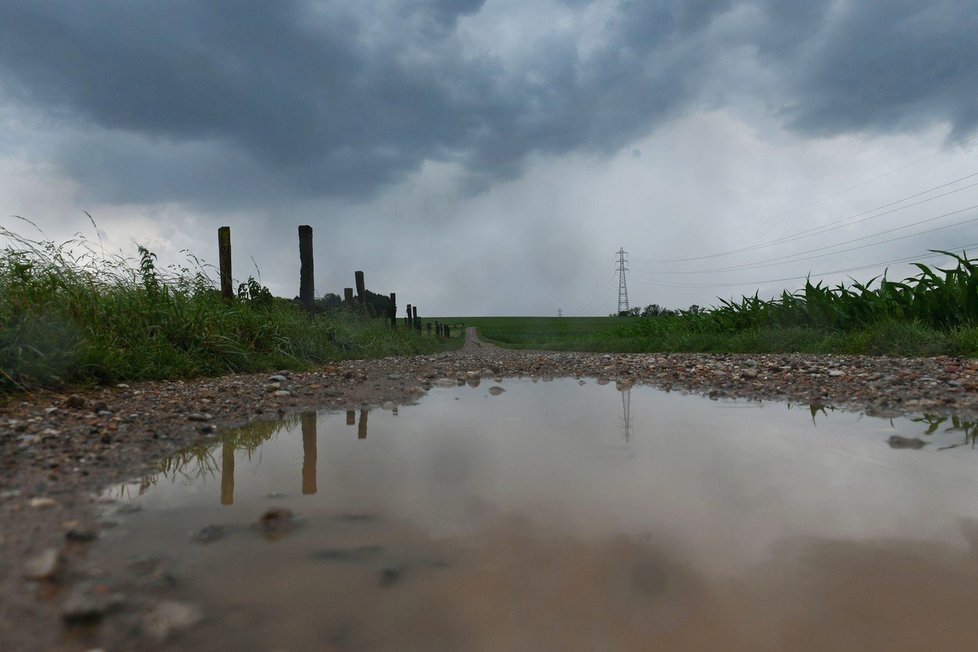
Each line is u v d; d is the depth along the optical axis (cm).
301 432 293
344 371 610
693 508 163
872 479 191
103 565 125
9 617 102
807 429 280
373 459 228
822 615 104
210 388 432
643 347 1401
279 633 98
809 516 156
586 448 241
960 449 234
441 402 402
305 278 920
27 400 334
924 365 521
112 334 469
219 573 122
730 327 1241
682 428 286
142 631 98
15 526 148
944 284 811
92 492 182
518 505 167
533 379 584
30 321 382
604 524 150
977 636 98
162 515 160
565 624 101
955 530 145
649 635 98
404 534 145
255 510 164
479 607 107
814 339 937
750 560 128
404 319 2114
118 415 308
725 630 99
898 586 116
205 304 610
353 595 112
